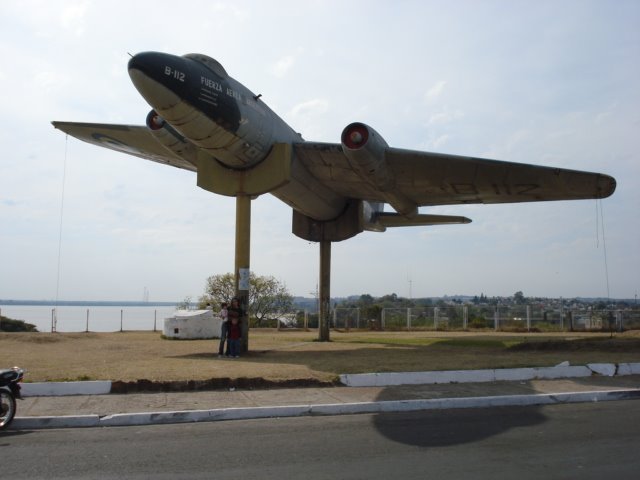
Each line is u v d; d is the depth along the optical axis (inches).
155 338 884.0
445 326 1347.2
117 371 431.2
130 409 329.1
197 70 547.8
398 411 346.6
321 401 355.9
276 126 670.5
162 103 537.6
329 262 915.4
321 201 837.8
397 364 488.1
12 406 293.3
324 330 874.1
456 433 284.8
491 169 637.3
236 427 300.0
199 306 1477.6
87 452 247.6
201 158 681.6
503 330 1273.4
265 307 1513.3
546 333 1125.1
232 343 562.9
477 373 446.0
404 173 673.0
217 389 395.5
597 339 674.8
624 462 229.8
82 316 3440.0
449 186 705.6
